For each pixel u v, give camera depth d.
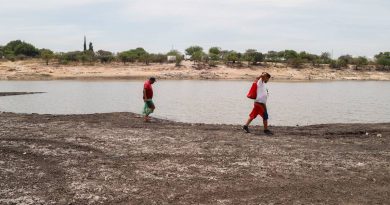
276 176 10.36
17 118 20.28
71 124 18.17
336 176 10.45
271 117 27.53
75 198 8.59
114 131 16.23
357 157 12.36
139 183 9.62
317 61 115.06
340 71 108.56
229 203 8.45
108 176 10.11
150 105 19.36
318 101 40.41
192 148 13.19
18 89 52.50
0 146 13.06
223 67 97.00
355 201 8.70
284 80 90.19
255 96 16.11
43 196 8.66
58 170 10.52
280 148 13.41
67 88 54.78
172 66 94.25
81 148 13.02
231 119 25.52
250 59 103.69
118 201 8.48
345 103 38.44
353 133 16.84
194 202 8.48
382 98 44.81
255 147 13.49
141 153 12.45
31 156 11.91
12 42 126.62
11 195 8.68
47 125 17.78
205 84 68.44
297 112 30.62
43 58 93.38
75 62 94.69
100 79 78.56
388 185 9.80
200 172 10.57
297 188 9.47
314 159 12.05
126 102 36.62
